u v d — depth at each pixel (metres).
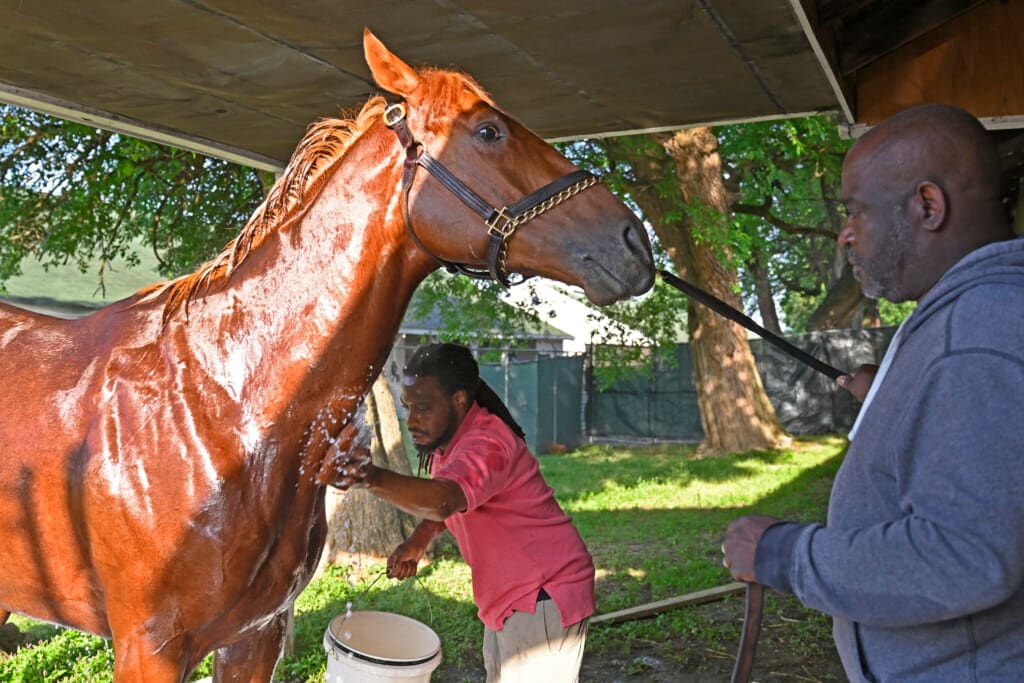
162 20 2.72
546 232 1.80
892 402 1.23
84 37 2.86
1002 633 1.17
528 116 4.01
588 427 16.75
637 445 15.66
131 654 1.79
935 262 1.28
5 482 1.90
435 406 2.43
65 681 3.73
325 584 5.43
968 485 1.06
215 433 1.80
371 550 5.82
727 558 1.33
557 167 1.85
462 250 1.84
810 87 3.53
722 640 4.61
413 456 10.99
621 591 5.56
